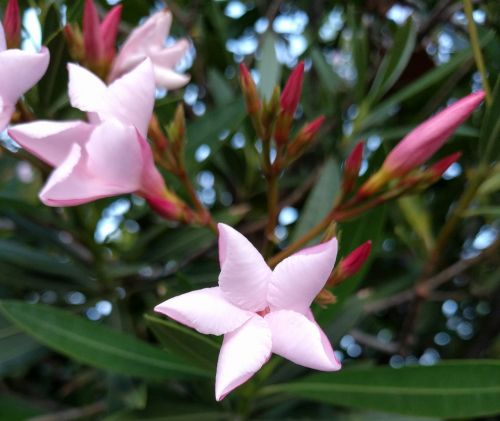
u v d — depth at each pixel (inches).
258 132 6.7
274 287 5.1
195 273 9.5
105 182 6.2
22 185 10.8
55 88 7.7
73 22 7.4
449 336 12.1
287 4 12.9
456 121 6.6
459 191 10.5
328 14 13.3
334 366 4.7
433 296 10.9
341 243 7.3
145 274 10.0
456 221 8.3
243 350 4.8
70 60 7.5
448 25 11.2
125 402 7.5
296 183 11.4
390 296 11.2
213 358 6.1
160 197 6.6
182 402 7.7
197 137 8.7
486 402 6.3
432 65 10.1
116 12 7.3
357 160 6.7
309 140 6.7
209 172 11.9
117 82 5.9
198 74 11.8
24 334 8.1
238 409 7.6
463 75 10.2
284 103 6.5
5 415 8.7
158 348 7.1
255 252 5.1
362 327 11.7
